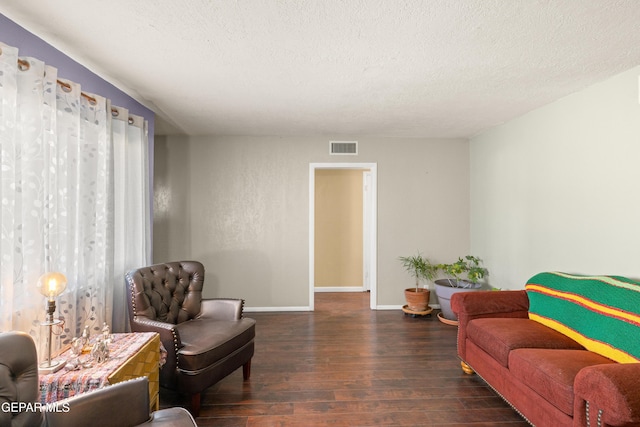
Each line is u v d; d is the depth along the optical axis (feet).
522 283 12.32
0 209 5.91
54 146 7.02
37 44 6.88
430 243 16.25
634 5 5.70
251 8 5.88
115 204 9.72
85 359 6.23
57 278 6.03
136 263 10.68
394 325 13.89
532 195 11.76
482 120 13.02
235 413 7.76
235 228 15.90
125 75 8.87
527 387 6.88
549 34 6.69
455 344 11.83
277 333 12.97
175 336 7.66
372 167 16.15
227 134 15.61
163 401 8.30
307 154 15.99
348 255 20.45
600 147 9.05
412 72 8.58
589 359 6.63
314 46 7.25
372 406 8.03
